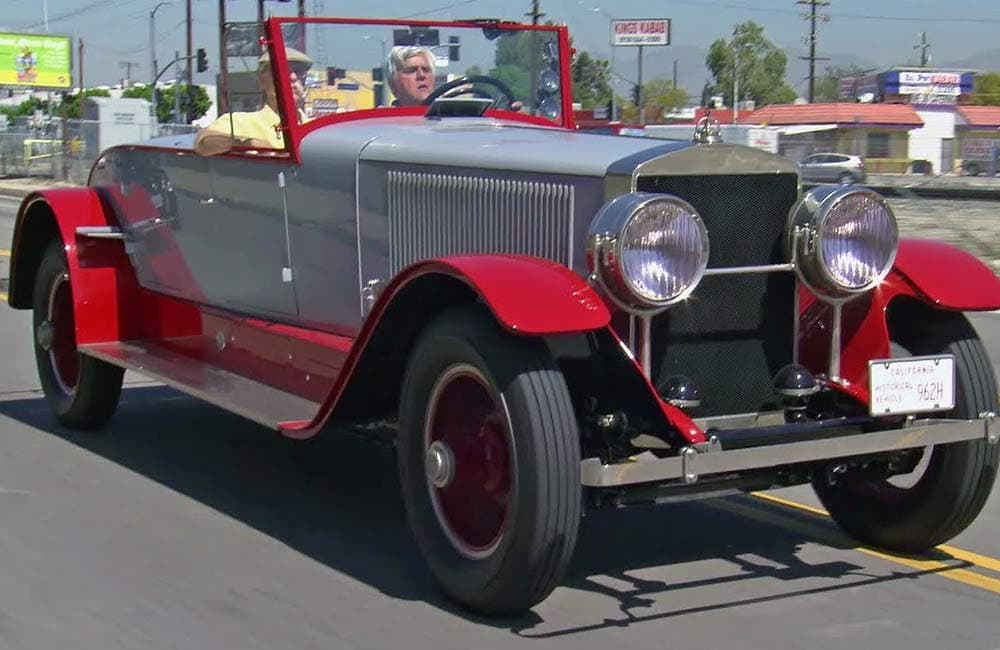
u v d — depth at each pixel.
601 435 4.20
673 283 3.96
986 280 4.53
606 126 6.85
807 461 4.12
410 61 5.84
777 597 4.35
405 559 4.74
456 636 3.98
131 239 6.59
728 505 5.49
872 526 4.86
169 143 6.44
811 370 4.59
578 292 3.91
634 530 5.12
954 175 32.91
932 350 4.54
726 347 4.34
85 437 6.64
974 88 80.94
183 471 5.96
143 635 3.98
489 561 4.00
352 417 4.69
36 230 6.95
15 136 33.56
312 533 5.05
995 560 4.78
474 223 4.64
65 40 67.06
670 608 4.24
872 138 51.47
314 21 5.56
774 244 4.34
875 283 4.30
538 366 3.88
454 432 4.20
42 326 6.83
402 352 4.50
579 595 4.36
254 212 5.77
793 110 54.91
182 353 6.30
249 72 5.70
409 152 4.94
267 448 6.42
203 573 4.57
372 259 5.16
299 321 5.64
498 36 6.04
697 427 4.09
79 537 4.97
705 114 4.33
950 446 4.48
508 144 4.69
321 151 5.36
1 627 4.05
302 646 3.90
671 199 3.94
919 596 4.38
